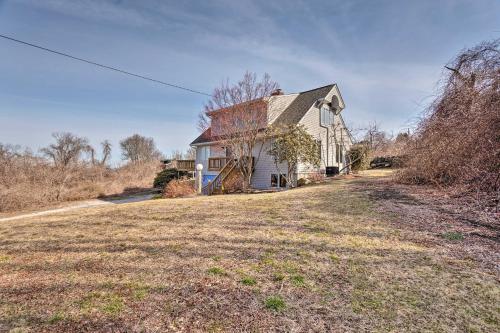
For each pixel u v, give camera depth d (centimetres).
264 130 1366
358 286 247
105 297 246
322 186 980
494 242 331
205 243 387
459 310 205
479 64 651
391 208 525
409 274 266
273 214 542
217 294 244
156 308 224
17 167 1712
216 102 1420
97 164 2534
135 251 369
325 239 378
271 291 245
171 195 1351
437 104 725
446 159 634
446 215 449
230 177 1361
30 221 679
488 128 539
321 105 1596
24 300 248
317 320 200
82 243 422
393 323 192
